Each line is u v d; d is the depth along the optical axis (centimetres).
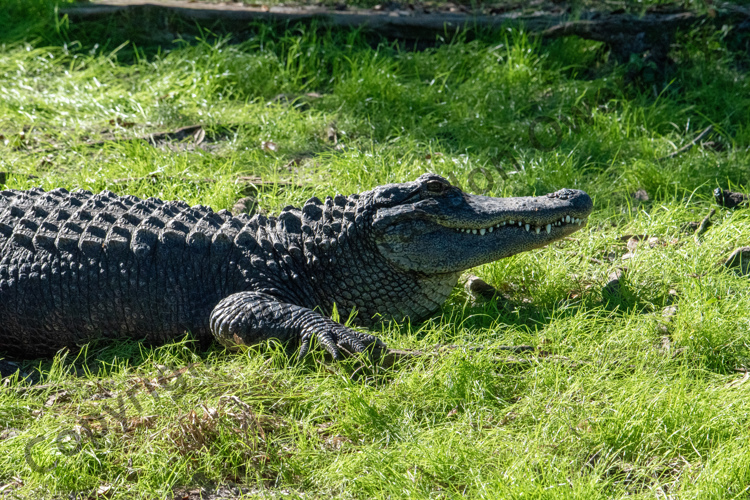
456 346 1171
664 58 2423
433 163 1875
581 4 2750
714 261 1434
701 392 1044
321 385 1095
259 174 1906
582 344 1200
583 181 1844
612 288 1375
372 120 2183
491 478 915
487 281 1439
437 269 1289
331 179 1828
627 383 1075
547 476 893
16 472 948
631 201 1761
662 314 1275
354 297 1310
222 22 2681
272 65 2483
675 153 1983
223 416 996
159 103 2248
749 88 2320
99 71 2489
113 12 2705
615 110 2227
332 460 968
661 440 980
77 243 1262
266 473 962
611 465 949
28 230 1290
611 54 2483
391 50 2561
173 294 1252
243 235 1297
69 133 2109
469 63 2488
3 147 2016
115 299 1247
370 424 1025
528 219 1302
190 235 1282
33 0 2802
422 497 884
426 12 2847
